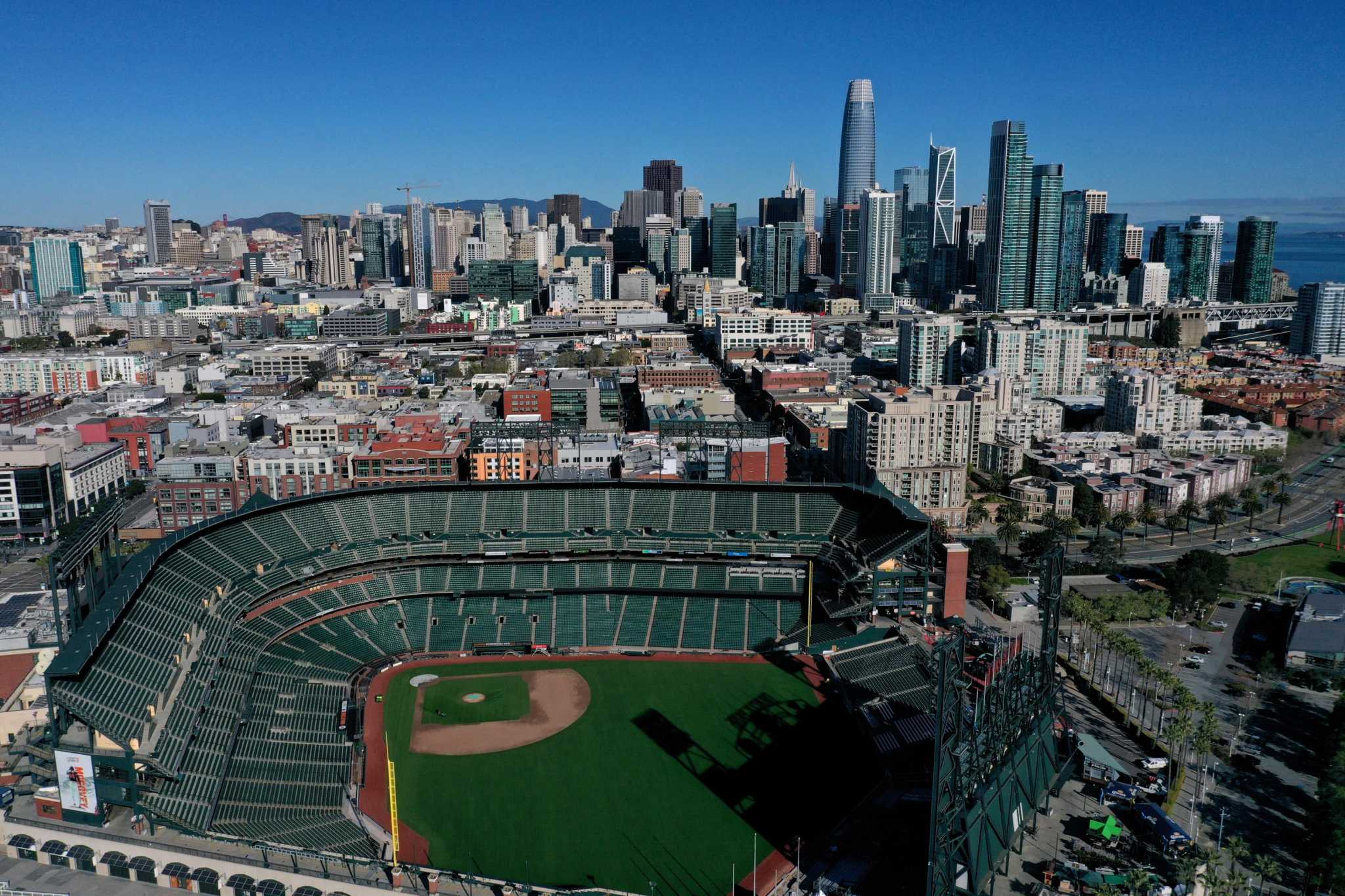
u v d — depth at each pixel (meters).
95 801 125.88
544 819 138.00
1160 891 118.88
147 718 134.12
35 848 124.62
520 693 179.75
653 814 139.25
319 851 120.81
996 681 123.44
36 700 159.00
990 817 123.31
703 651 197.00
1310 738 165.12
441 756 156.62
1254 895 122.62
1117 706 173.25
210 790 132.50
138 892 119.19
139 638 150.00
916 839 132.25
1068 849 130.50
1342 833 123.00
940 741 103.81
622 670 189.62
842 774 150.62
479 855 128.50
